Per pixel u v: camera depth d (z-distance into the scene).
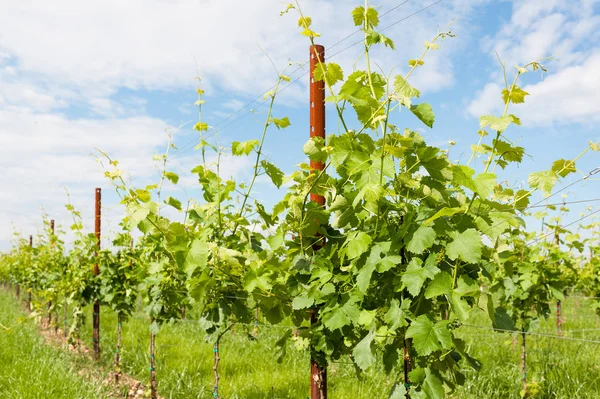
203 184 3.89
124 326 9.59
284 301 3.25
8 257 16.78
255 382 5.72
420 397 2.42
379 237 2.56
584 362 6.21
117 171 3.48
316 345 2.93
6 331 8.41
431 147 2.36
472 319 9.34
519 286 5.27
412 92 2.23
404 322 2.38
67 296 8.22
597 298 7.46
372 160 2.42
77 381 5.71
